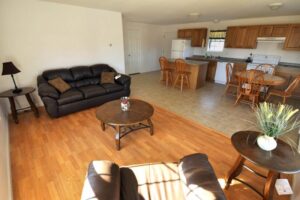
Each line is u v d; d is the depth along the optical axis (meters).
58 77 3.53
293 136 2.58
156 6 3.78
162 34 8.28
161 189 1.18
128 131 2.57
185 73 4.96
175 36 7.81
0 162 1.58
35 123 2.96
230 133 2.71
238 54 5.97
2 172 1.54
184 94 4.73
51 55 3.69
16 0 3.04
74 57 4.05
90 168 1.06
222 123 3.05
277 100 4.33
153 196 1.14
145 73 7.81
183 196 1.14
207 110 3.63
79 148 2.30
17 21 3.12
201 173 1.15
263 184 1.73
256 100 3.79
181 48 6.85
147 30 7.55
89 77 4.04
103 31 4.40
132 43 7.20
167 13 4.70
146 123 2.96
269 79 3.42
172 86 5.55
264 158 1.31
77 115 3.30
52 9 3.47
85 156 2.15
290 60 4.92
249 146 1.45
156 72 8.09
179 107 3.79
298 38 4.46
